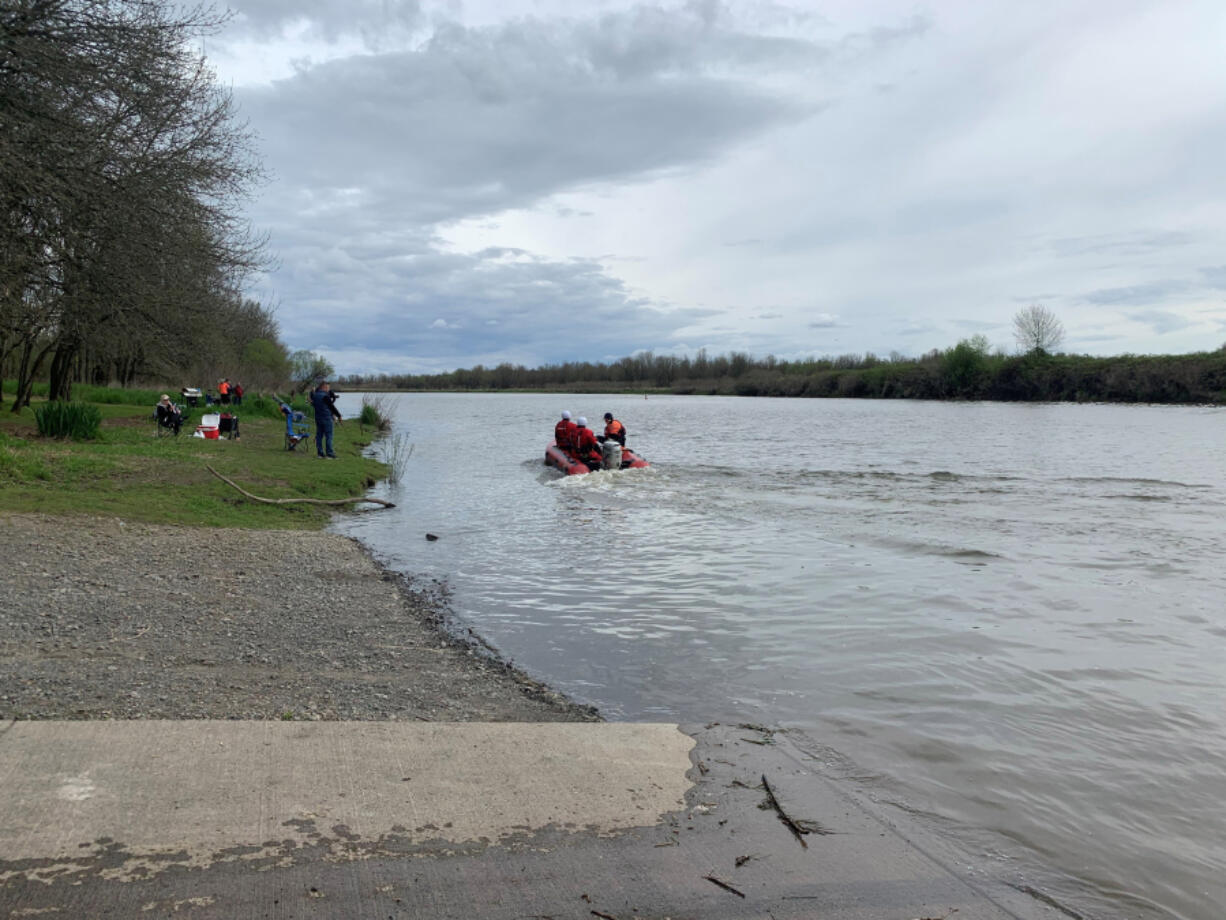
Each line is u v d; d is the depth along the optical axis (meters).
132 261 18.38
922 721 5.52
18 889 2.98
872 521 14.38
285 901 3.02
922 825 4.04
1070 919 3.31
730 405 87.12
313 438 27.44
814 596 9.15
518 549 12.05
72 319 20.39
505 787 4.04
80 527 10.85
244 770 3.98
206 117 19.75
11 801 3.56
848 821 4.02
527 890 3.21
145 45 17.08
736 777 4.44
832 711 5.71
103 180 17.11
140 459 17.67
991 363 89.88
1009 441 35.06
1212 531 13.30
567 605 8.85
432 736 4.59
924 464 24.94
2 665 5.50
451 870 3.30
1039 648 7.21
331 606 8.48
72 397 31.97
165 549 10.23
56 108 16.05
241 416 33.97
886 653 7.09
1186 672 6.55
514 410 75.31
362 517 15.10
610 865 3.43
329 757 4.20
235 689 5.54
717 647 7.30
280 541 11.78
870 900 3.33
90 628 6.68
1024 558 11.18
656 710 5.76
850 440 35.81
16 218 17.16
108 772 3.87
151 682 5.48
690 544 12.31
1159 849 3.92
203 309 22.30
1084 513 15.26
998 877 3.61
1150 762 4.90
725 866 3.50
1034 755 4.97
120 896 2.98
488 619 8.30
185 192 18.73
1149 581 9.82
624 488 19.22
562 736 4.77
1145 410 66.88
